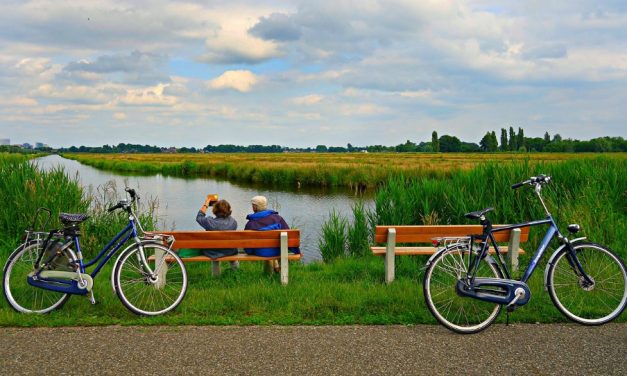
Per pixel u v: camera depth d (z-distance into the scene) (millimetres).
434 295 4707
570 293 4875
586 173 10250
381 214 9648
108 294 5137
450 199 9461
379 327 4285
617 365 3506
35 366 3436
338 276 6777
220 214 6535
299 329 4215
